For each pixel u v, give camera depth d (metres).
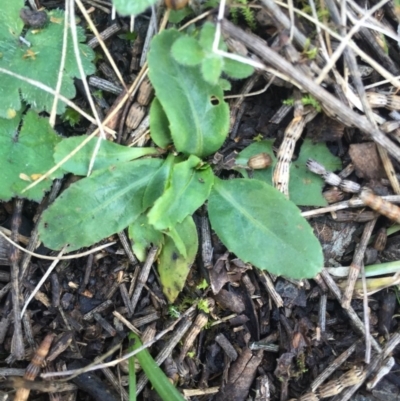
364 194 0.25
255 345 0.26
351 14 0.24
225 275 0.25
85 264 0.26
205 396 0.26
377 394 0.26
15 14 0.24
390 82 0.25
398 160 0.23
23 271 0.25
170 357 0.25
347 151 0.25
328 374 0.26
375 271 0.26
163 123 0.24
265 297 0.26
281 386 0.26
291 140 0.24
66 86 0.24
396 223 0.26
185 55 0.22
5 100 0.24
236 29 0.22
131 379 0.24
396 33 0.25
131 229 0.25
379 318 0.26
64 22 0.24
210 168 0.25
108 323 0.26
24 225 0.26
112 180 0.24
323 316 0.26
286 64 0.22
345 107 0.23
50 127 0.24
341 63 0.24
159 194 0.25
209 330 0.26
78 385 0.25
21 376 0.25
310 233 0.24
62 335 0.25
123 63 0.26
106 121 0.25
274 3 0.23
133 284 0.26
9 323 0.25
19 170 0.24
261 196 0.24
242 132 0.26
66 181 0.25
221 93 0.24
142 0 0.22
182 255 0.25
